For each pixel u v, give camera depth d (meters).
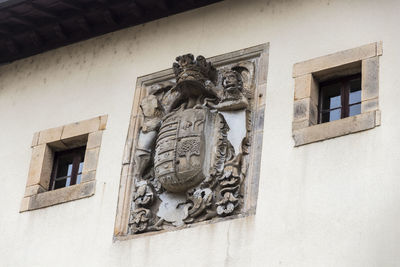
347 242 23.25
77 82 30.00
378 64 25.05
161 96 28.14
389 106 24.38
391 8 25.66
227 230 24.97
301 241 23.81
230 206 25.27
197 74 26.97
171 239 25.64
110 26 30.02
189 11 28.94
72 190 28.05
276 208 24.56
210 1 28.56
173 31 28.94
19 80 31.27
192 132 26.39
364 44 25.53
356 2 26.27
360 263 22.86
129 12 29.47
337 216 23.66
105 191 27.53
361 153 24.11
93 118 28.95
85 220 27.36
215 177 25.91
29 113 30.41
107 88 29.28
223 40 27.81
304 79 25.94
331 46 26.02
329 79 26.05
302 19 26.84
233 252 24.58
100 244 26.70
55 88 30.34
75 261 26.83
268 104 26.17
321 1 26.83
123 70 29.30
